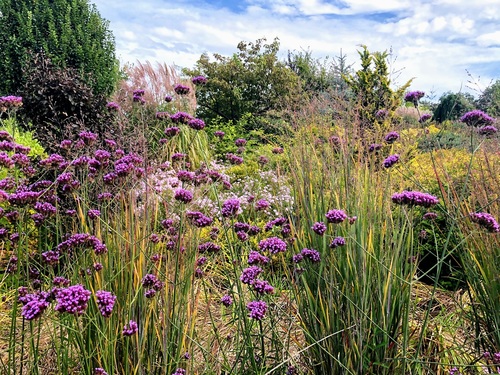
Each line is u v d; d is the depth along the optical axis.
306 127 3.06
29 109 6.52
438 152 3.77
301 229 2.32
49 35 10.38
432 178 3.86
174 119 2.46
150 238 2.19
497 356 1.84
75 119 6.53
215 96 15.77
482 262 2.21
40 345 2.39
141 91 3.31
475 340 2.20
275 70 15.07
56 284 1.77
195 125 2.45
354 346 1.89
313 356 2.10
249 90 15.70
